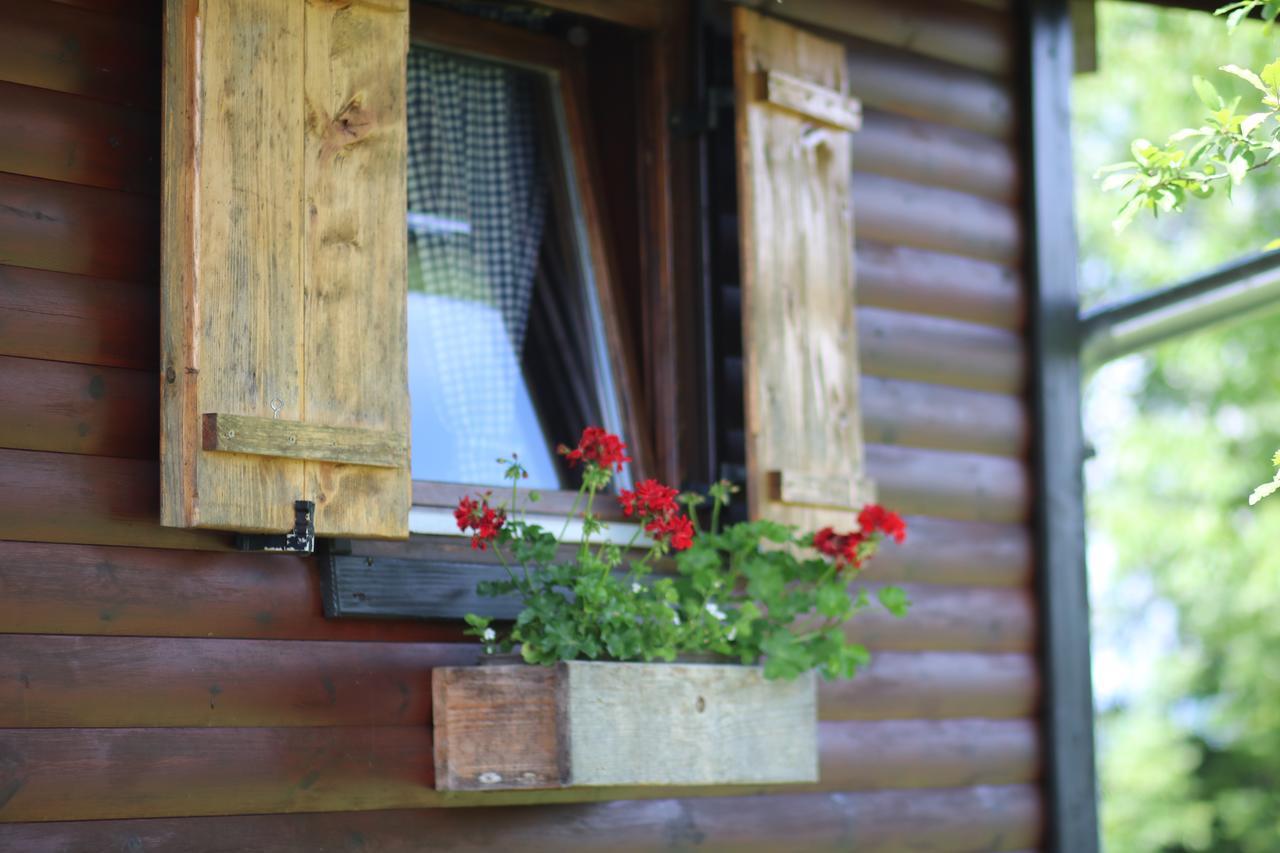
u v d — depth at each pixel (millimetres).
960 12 5309
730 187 4625
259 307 3395
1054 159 5441
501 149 4516
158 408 3508
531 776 3635
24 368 3348
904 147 5117
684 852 4258
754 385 4324
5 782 3207
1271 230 13727
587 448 3912
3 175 3377
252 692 3555
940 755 4895
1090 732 5242
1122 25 14180
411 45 4355
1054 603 5219
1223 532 13781
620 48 4617
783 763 4059
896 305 5035
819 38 4676
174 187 3361
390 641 3791
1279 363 13695
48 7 3473
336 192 3541
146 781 3383
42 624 3303
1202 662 14234
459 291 4379
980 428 5191
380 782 3717
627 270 4570
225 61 3387
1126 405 14641
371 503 3537
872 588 4809
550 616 3738
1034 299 5352
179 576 3488
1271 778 14047
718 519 4461
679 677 3838
